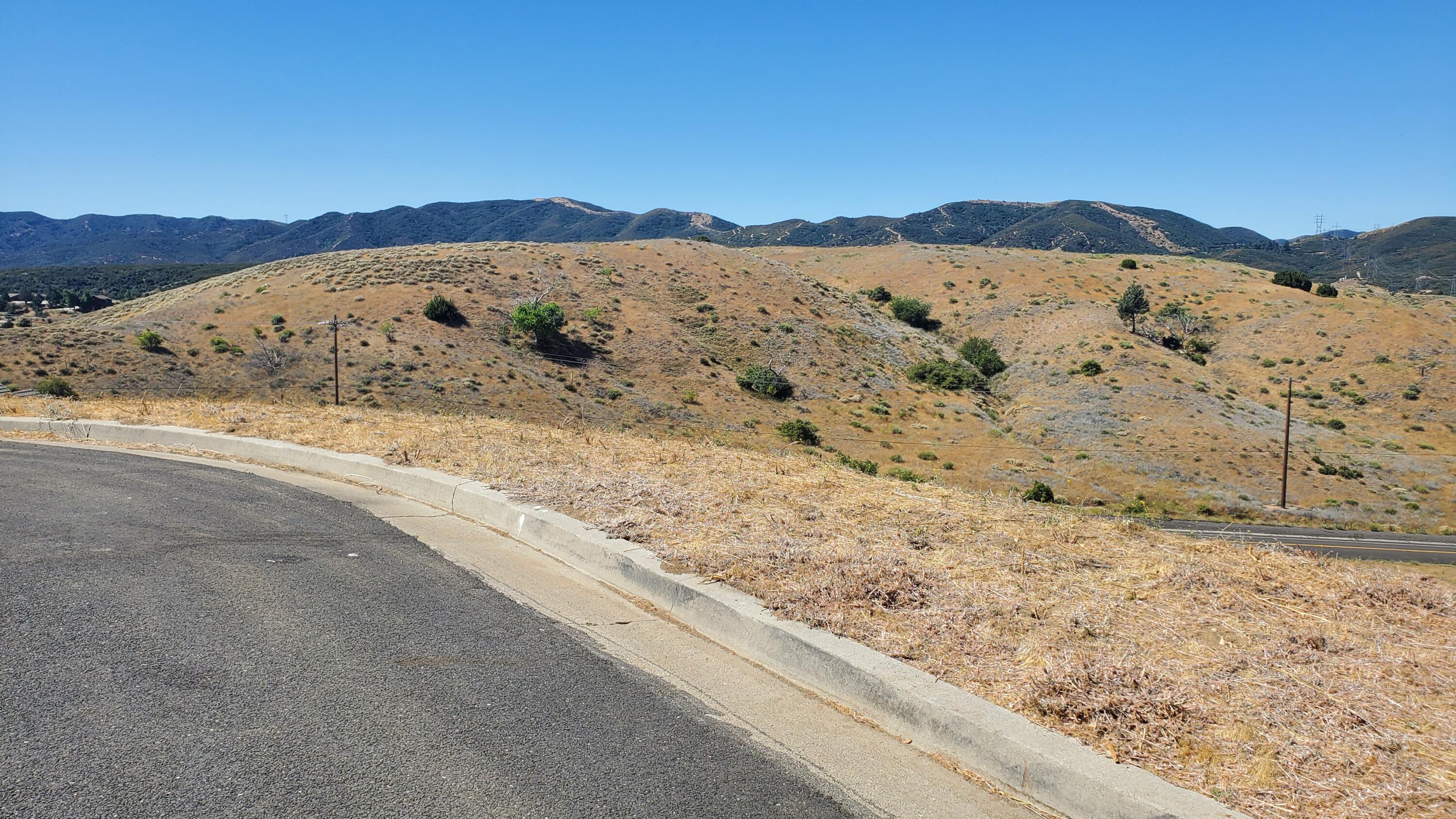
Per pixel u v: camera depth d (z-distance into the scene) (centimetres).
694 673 439
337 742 342
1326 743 339
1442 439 5200
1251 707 370
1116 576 566
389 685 399
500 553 652
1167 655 430
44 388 3916
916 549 620
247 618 477
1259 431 5206
